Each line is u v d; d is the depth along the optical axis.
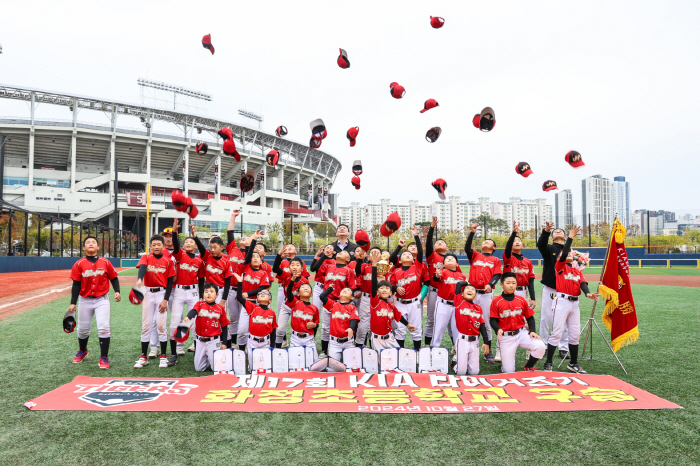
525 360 5.61
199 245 5.43
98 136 56.12
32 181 53.19
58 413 3.47
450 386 4.11
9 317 8.54
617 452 2.85
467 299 4.63
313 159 84.12
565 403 3.69
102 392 3.96
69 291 13.54
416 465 2.66
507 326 4.64
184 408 3.58
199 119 61.94
